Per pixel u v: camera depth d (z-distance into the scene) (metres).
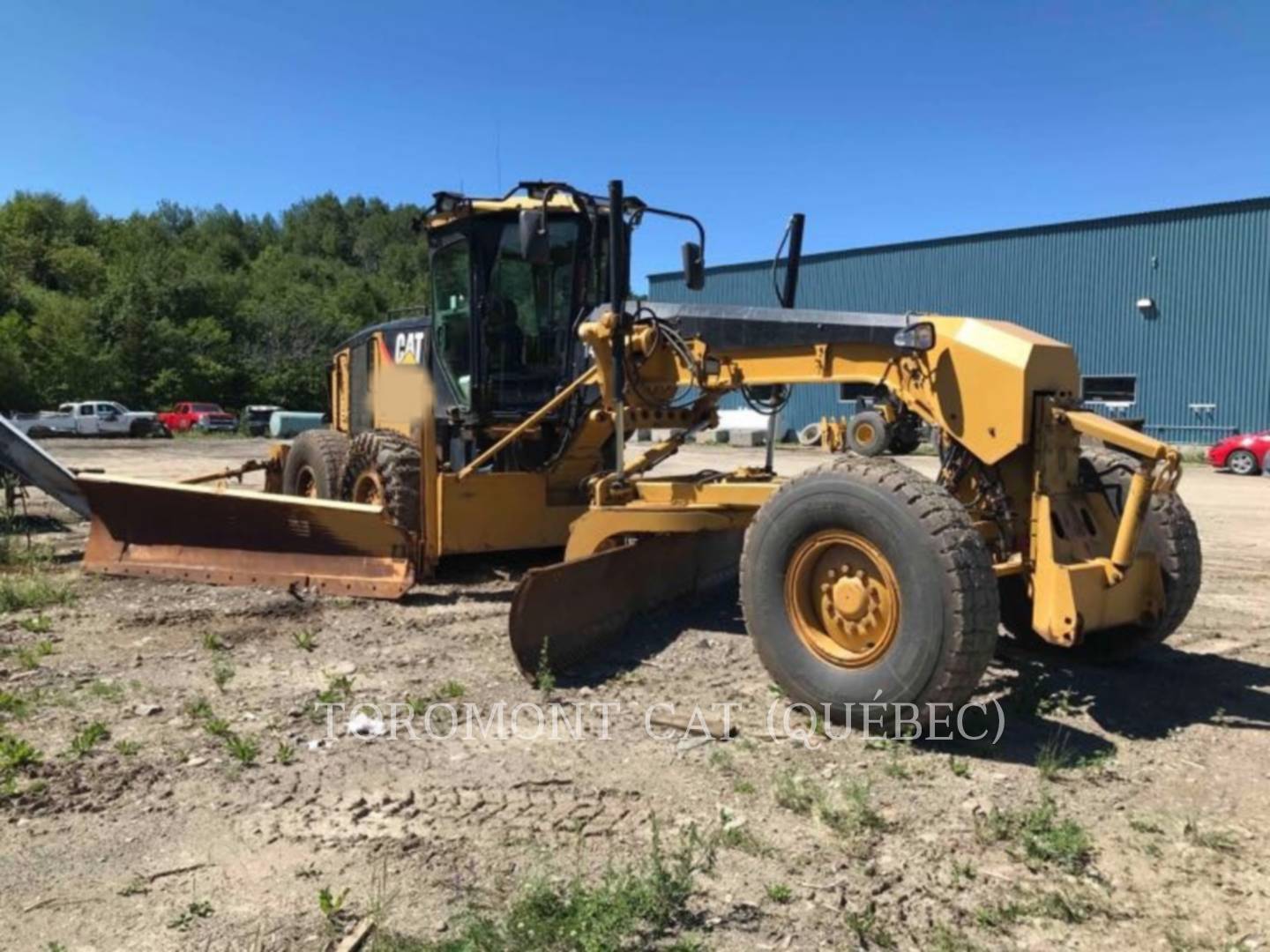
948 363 4.85
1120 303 29.09
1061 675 5.58
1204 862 3.44
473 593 7.51
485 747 4.46
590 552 6.43
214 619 6.68
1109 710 5.02
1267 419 26.55
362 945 2.89
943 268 32.69
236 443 38.28
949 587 4.26
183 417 46.53
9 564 8.62
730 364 5.88
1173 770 4.25
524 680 5.37
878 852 3.48
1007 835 3.59
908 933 2.99
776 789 3.98
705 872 3.32
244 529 7.69
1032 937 2.98
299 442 10.35
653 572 6.57
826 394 31.97
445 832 3.61
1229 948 2.92
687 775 4.14
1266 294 26.50
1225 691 5.32
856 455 4.84
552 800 3.89
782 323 5.57
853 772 4.18
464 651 5.97
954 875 3.32
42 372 53.59
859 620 4.61
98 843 3.52
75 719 4.72
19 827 3.64
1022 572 4.86
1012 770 4.22
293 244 124.25
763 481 6.23
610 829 3.64
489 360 8.06
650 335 6.21
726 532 7.48
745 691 5.24
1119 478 5.16
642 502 6.45
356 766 4.21
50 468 8.73
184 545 7.88
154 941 2.91
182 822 3.68
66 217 91.56
